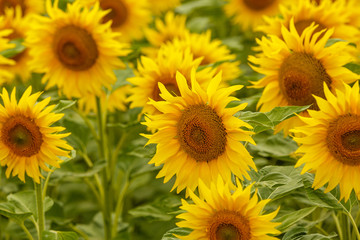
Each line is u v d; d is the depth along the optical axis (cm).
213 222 266
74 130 337
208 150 273
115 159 335
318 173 272
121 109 351
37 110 282
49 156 284
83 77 323
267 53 291
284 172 283
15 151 284
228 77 345
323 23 318
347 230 291
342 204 277
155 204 318
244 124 268
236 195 264
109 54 321
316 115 269
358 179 270
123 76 335
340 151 269
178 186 277
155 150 285
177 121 275
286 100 294
